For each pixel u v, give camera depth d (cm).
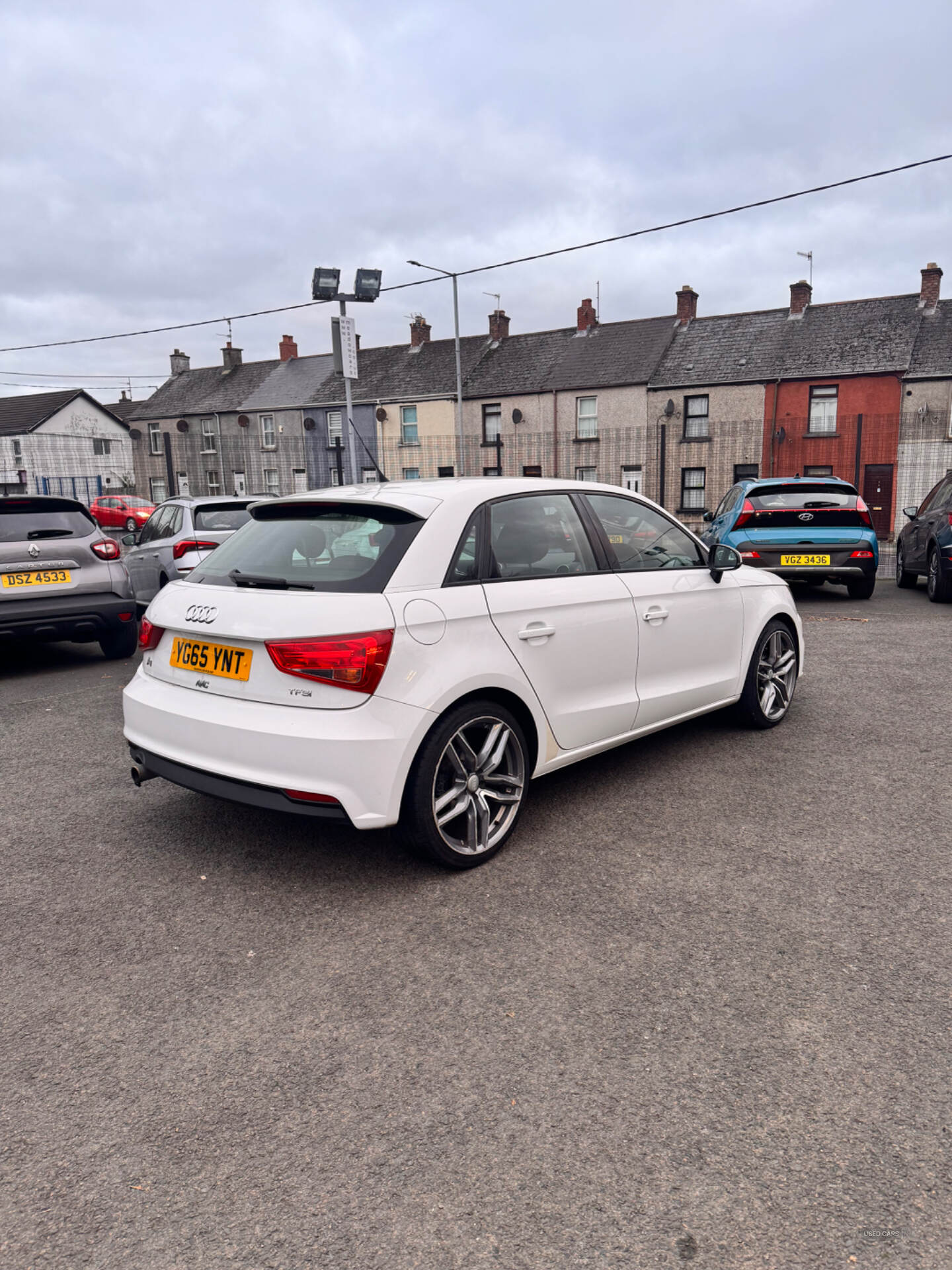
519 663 336
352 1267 161
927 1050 221
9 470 5091
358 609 292
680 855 340
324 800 286
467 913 297
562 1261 161
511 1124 198
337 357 1510
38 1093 212
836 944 273
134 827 381
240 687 308
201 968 266
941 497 1102
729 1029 230
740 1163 185
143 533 968
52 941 284
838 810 384
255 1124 199
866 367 2708
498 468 3406
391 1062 220
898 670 665
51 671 736
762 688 507
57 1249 166
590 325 3434
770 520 1027
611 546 402
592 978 256
